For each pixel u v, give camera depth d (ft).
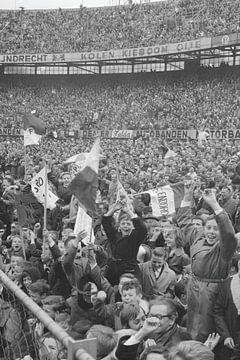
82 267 20.68
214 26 150.30
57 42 181.78
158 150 96.53
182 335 15.62
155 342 14.87
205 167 61.82
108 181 51.26
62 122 167.32
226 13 151.33
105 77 180.45
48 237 24.22
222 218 17.40
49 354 13.09
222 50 152.05
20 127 166.61
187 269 21.79
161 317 15.02
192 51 149.69
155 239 25.48
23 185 49.98
